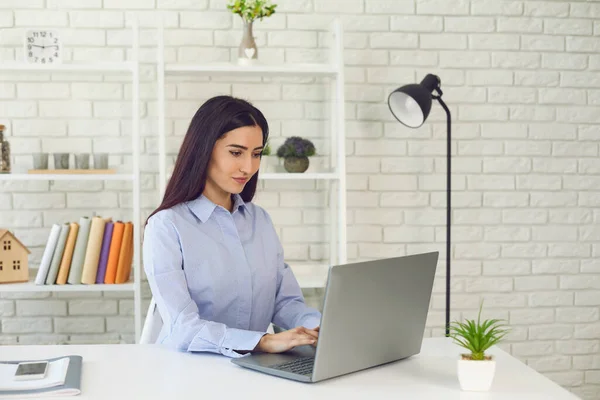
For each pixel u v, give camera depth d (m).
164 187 3.01
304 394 1.51
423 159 3.54
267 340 1.79
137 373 1.66
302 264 3.49
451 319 3.58
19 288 2.98
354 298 1.60
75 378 1.55
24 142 3.32
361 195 3.51
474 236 3.59
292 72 3.15
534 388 1.57
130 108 3.37
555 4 3.60
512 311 3.62
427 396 1.51
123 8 3.34
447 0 3.53
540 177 3.62
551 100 3.61
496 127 3.58
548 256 3.64
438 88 3.25
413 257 1.75
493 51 3.57
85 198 3.35
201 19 3.38
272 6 3.13
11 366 1.67
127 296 3.38
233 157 2.00
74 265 3.04
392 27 3.49
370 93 3.49
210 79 3.39
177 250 1.98
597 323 3.66
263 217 2.23
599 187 3.65
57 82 3.32
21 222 3.32
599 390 3.66
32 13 3.30
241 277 2.07
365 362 1.69
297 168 3.19
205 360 1.78
